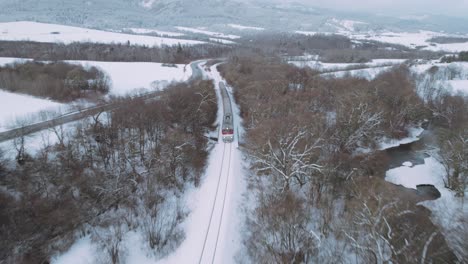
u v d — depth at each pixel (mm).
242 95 87500
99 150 52531
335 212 42719
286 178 43688
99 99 76688
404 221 35594
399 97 77188
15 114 63344
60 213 41469
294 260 33500
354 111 61625
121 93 86562
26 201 41406
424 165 62688
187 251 37031
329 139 57250
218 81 116875
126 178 49062
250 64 115375
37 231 38875
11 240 36781
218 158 59156
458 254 27250
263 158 52219
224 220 41750
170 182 50688
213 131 72062
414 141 74625
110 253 36250
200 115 70188
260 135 57875
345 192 46125
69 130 56188
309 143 52219
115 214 43812
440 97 87250
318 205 44250
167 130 63312
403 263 27484
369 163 58000
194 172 54438
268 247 35875
